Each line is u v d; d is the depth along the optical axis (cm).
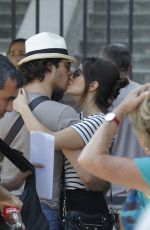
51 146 823
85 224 866
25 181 821
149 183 611
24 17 2041
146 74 1997
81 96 911
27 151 880
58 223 881
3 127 888
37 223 791
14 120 886
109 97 913
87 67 909
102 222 872
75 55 2012
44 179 832
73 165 862
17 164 802
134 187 617
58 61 899
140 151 1060
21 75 782
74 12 2047
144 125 609
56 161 880
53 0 2045
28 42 908
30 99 892
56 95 934
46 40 900
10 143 885
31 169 804
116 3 2105
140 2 2100
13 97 777
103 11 2102
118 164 626
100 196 877
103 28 2062
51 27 2012
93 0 2106
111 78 906
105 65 908
